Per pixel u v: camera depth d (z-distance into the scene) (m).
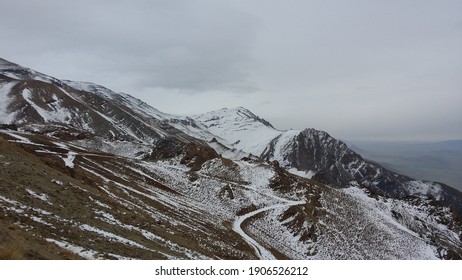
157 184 71.88
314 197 91.38
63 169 44.72
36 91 190.00
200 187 80.38
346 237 79.19
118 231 27.52
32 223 20.94
